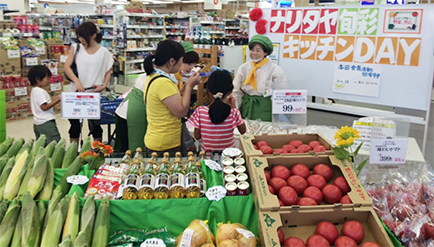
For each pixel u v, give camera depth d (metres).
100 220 1.53
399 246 1.40
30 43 6.68
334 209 1.46
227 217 1.63
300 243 1.36
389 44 3.24
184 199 1.63
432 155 3.45
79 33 3.87
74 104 2.31
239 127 2.61
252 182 1.63
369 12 3.29
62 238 1.49
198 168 1.84
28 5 15.63
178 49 2.38
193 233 1.45
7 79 5.99
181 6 21.88
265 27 3.97
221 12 13.27
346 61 3.51
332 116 3.87
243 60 5.89
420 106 3.18
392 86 3.30
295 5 4.45
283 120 2.39
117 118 3.27
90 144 2.12
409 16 3.10
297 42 3.77
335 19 3.49
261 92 3.40
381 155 1.80
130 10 8.52
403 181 1.97
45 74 3.92
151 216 1.62
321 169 1.69
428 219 1.63
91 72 3.98
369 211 1.46
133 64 8.57
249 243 1.41
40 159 1.73
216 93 2.41
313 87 3.78
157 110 2.42
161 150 2.47
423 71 3.12
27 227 1.51
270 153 1.85
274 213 1.44
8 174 1.78
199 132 2.62
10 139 2.21
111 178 1.80
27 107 6.34
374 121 1.84
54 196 1.65
